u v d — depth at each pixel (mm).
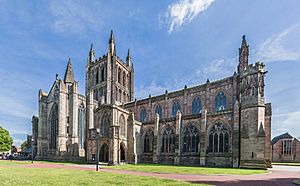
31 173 29453
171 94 76125
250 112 48688
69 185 18781
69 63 98062
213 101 65688
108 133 64312
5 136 109000
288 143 97062
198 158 55281
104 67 99688
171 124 63000
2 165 46406
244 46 60844
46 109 94875
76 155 83125
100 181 21703
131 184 19750
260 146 45719
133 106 86500
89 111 86500
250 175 31375
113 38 99438
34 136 96938
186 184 20297
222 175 30609
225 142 52000
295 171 40781
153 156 63812
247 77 51750
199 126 57281
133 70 113250
